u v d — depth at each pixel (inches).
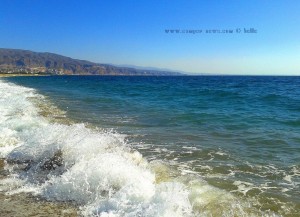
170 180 278.8
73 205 233.5
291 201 246.8
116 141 399.9
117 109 810.8
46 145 356.2
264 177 302.0
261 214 223.0
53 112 698.8
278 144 434.6
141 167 307.4
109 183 259.3
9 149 366.0
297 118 663.1
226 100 1095.0
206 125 581.0
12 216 215.6
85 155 322.3
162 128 543.8
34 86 2108.8
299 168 331.0
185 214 214.4
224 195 250.8
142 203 224.4
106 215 214.2
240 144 431.8
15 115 578.2
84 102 984.9
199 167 327.0
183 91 1573.6
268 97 1178.0
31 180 281.1
